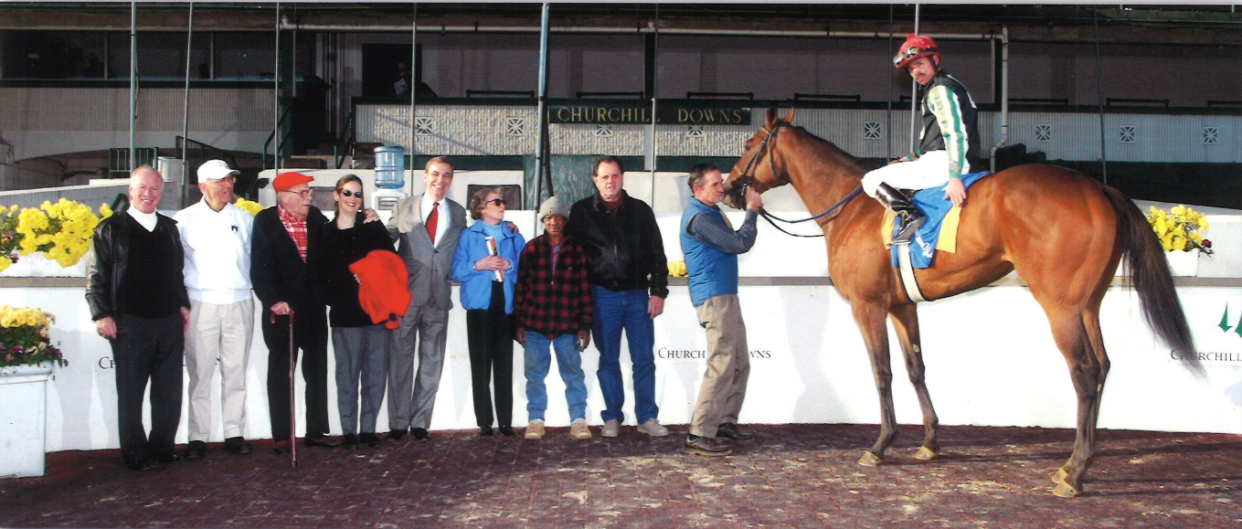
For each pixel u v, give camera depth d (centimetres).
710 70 1387
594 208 486
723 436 468
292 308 452
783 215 695
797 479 393
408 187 835
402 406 481
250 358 502
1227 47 1266
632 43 1412
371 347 464
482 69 1430
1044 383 509
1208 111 1162
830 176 447
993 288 513
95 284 416
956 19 1199
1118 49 1320
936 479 393
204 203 460
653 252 485
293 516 344
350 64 1368
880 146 1153
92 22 1228
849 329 522
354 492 377
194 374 452
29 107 1231
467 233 488
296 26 1234
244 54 1316
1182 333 352
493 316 487
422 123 1184
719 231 431
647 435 494
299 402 498
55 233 472
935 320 516
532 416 491
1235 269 528
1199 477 396
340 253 460
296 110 1253
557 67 1418
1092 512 341
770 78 1384
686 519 335
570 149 1162
